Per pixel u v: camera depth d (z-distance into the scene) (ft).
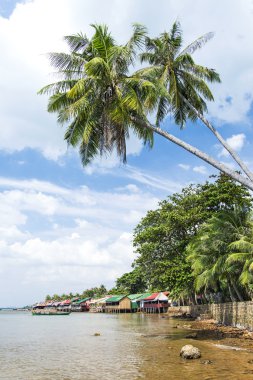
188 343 75.56
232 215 97.50
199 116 66.54
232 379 43.09
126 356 63.72
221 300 135.64
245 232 92.58
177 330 106.22
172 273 131.23
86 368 54.29
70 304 433.48
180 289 151.53
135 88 62.80
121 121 57.62
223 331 92.07
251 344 70.74
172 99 71.46
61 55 63.21
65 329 143.43
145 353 65.77
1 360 64.08
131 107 56.29
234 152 61.26
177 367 51.42
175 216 131.95
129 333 108.68
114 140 63.46
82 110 59.82
